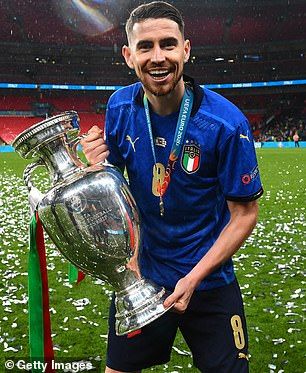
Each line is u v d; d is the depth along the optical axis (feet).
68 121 7.11
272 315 15.90
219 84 179.22
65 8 163.02
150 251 7.90
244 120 7.24
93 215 7.00
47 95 171.73
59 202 6.98
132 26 6.74
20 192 47.03
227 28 172.24
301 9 163.53
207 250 7.68
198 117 7.20
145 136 7.47
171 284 7.79
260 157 93.45
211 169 7.36
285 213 34.94
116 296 7.50
